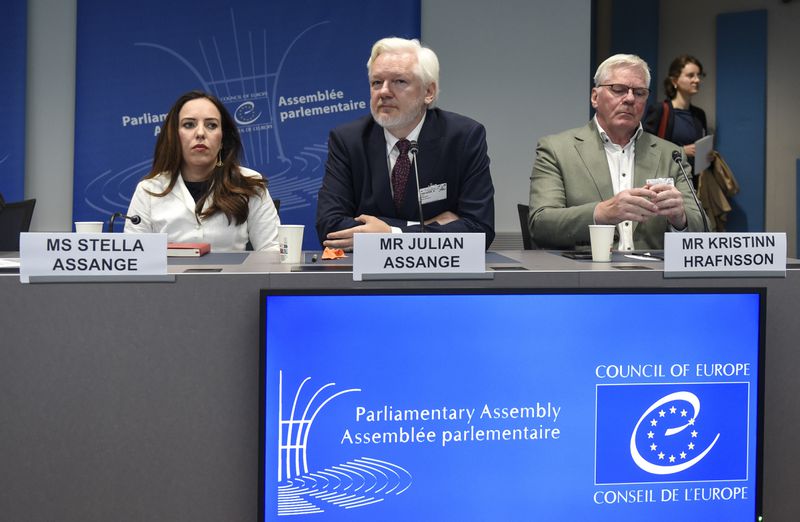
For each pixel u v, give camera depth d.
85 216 4.50
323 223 2.49
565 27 4.63
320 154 4.57
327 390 1.48
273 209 2.70
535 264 1.71
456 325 1.51
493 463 1.53
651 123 5.07
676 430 1.58
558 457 1.55
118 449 1.51
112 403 1.50
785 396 1.67
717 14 6.23
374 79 2.44
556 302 1.53
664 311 1.56
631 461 1.57
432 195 2.52
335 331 1.48
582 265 1.69
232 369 1.52
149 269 1.49
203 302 1.50
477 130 2.55
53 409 1.49
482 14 4.61
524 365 1.53
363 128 2.56
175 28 4.48
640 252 2.09
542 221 2.54
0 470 1.49
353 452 1.50
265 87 4.53
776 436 1.68
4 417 1.48
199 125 2.62
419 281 1.54
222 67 4.52
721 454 1.59
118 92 4.47
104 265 1.48
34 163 4.50
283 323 1.47
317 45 4.52
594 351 1.55
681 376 1.57
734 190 5.79
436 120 2.55
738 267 1.64
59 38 4.48
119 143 4.49
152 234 1.49
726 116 6.20
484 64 4.62
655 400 1.57
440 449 1.52
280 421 1.48
